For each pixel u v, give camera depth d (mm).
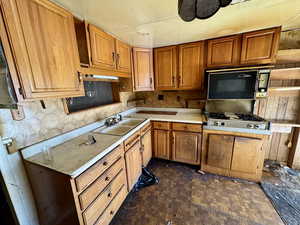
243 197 1619
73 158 1044
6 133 966
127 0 1008
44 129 1215
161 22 1373
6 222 1105
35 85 856
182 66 2137
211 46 1913
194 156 2133
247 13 1268
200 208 1505
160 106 2791
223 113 2168
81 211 948
